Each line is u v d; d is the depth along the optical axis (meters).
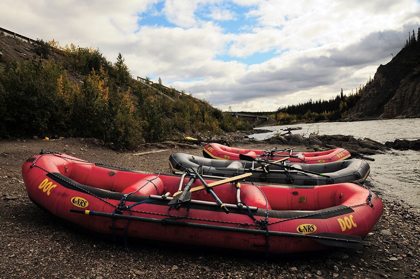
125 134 13.60
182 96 39.91
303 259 3.99
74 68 25.00
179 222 3.73
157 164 11.03
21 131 11.82
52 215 4.29
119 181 5.33
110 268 3.48
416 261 3.99
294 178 7.19
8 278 3.00
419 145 16.41
